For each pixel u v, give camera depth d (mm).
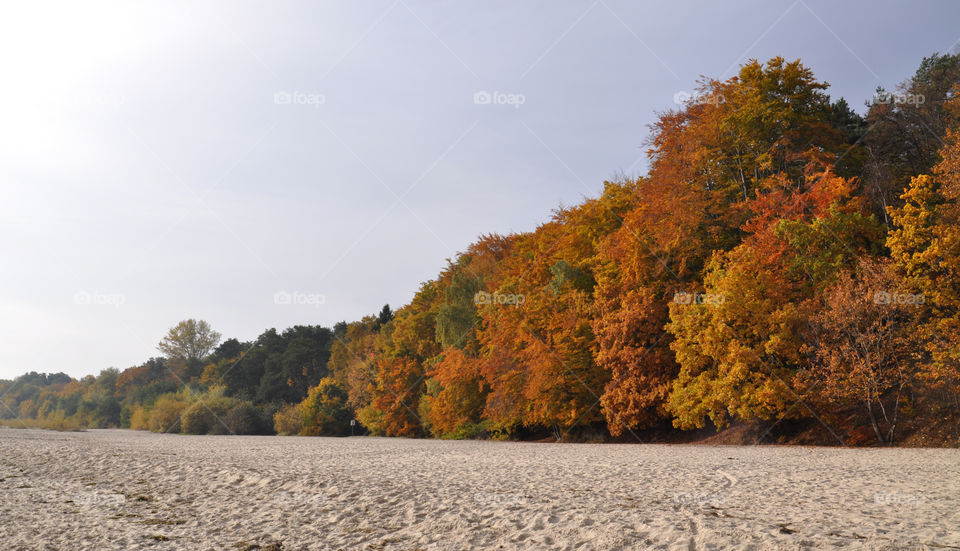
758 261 33438
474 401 57125
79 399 151250
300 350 123750
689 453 28016
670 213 41062
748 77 41250
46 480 19469
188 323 146000
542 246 56000
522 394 47625
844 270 30844
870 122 45969
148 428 108125
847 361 29766
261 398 117750
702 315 34688
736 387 32781
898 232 29578
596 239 48750
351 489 16312
